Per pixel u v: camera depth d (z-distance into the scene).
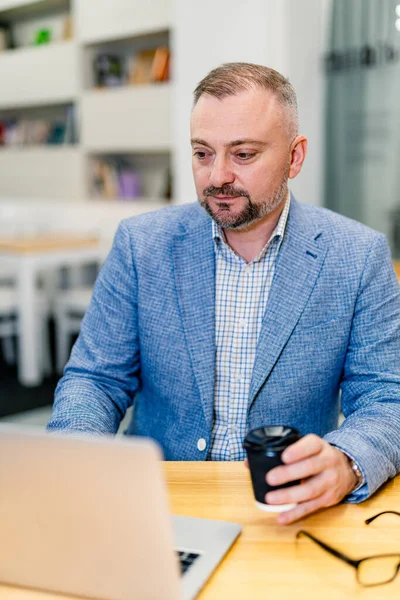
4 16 6.07
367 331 1.37
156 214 1.52
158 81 4.89
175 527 0.95
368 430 1.13
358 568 0.85
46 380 4.27
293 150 1.33
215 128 1.21
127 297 1.44
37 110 6.16
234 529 0.94
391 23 3.81
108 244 5.25
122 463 0.70
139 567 0.74
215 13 4.08
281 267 1.37
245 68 1.25
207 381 1.35
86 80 5.36
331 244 1.40
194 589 0.79
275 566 0.86
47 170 5.73
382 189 3.97
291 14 3.85
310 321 1.36
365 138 3.99
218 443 1.38
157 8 4.67
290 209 1.43
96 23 5.12
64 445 0.72
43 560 0.79
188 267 1.41
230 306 1.39
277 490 0.91
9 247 4.09
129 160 5.61
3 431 0.74
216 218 1.28
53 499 0.75
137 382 1.47
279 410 1.35
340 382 1.42
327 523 0.97
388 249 1.44
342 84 4.03
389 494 1.08
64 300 4.41
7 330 4.62
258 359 1.34
